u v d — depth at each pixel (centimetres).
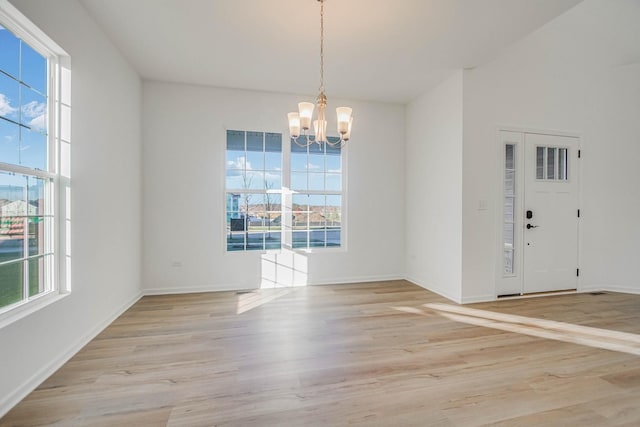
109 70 286
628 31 355
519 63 372
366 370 205
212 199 404
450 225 373
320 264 441
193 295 384
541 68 381
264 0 234
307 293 394
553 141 387
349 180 450
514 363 216
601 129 401
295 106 427
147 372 201
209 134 402
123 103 320
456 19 258
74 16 225
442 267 388
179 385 186
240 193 420
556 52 384
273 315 312
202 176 400
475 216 358
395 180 469
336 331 272
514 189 375
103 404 167
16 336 167
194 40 291
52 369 198
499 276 370
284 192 431
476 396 177
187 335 261
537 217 384
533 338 258
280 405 168
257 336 260
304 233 441
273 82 389
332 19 258
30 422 152
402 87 405
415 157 447
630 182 403
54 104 215
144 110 382
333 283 445
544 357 225
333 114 444
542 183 385
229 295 384
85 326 242
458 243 359
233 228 418
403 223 468
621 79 403
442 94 388
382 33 279
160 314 313
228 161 416
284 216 431
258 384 188
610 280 407
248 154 422
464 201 355
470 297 357
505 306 343
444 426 152
